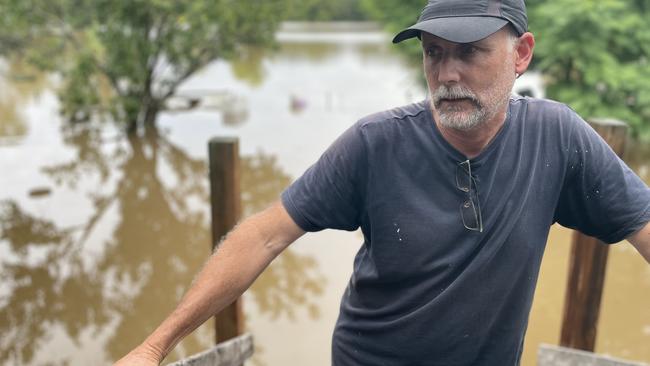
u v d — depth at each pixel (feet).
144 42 41.27
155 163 36.27
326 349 16.92
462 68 3.99
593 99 31.12
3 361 16.55
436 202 4.29
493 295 4.32
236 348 6.37
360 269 4.82
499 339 4.49
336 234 25.07
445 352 4.50
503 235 4.24
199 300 4.22
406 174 4.32
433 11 4.10
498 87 4.04
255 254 4.39
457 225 4.25
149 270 22.26
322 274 21.59
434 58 4.12
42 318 18.97
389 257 4.46
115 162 36.24
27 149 38.27
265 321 18.57
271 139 40.22
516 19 4.01
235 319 11.85
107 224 26.71
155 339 4.10
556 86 32.99
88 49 42.09
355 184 4.46
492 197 4.23
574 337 10.94
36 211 27.86
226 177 11.55
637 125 31.45
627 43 31.58
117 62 41.01
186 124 45.06
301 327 18.17
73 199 29.71
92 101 43.75
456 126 4.04
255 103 52.47
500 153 4.23
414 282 4.45
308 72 72.02
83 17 42.42
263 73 71.46
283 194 4.56
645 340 17.31
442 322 4.41
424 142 4.28
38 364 16.44
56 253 23.59
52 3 41.14
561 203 4.58
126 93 43.57
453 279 4.34
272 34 46.52
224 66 77.87
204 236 25.48
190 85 61.67
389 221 4.39
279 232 4.46
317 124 44.62
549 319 17.12
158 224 26.76
